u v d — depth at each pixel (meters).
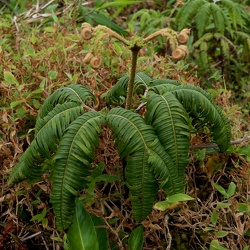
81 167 1.38
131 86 1.53
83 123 1.41
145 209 1.40
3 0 3.09
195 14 2.70
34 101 1.83
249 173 1.75
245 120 2.26
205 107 1.50
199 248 1.75
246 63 2.88
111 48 2.13
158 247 1.69
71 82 1.92
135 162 1.37
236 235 1.75
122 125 1.40
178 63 2.19
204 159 1.88
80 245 1.46
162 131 1.40
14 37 2.50
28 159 1.46
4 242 1.67
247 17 2.81
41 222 1.75
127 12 3.62
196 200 1.76
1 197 1.69
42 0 3.09
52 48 2.03
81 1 2.71
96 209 1.66
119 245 1.61
